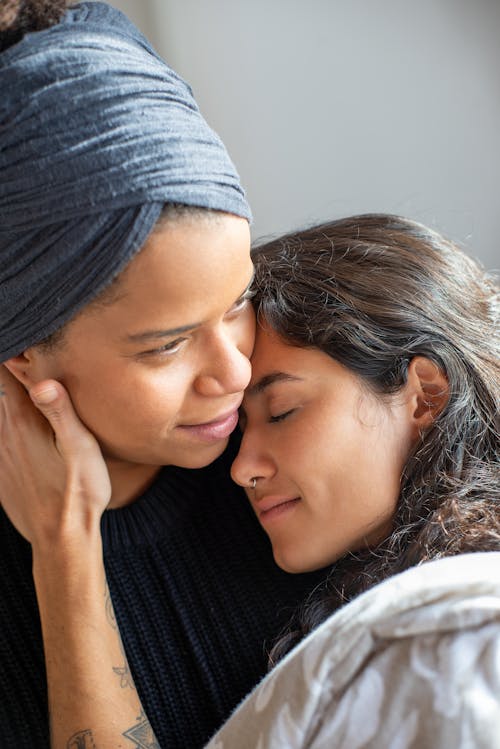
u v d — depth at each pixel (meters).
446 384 0.91
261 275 0.93
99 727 0.83
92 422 0.85
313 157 1.74
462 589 0.61
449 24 1.58
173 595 0.97
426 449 0.89
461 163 1.66
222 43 1.70
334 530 0.88
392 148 1.69
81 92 0.73
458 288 0.97
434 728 0.58
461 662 0.59
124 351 0.77
